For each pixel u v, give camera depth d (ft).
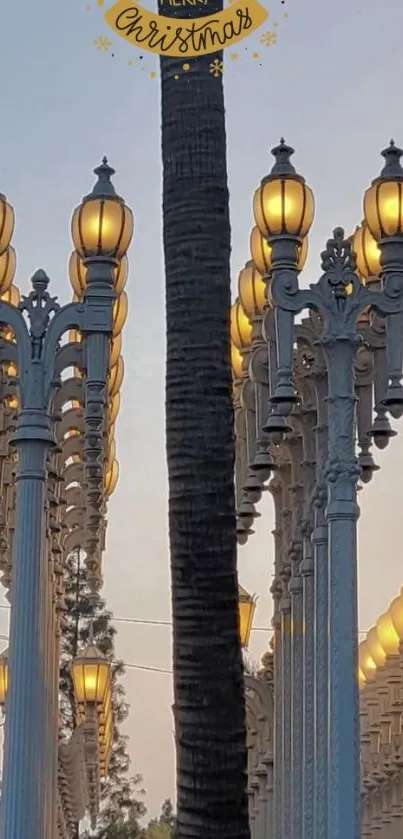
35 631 29.94
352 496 31.48
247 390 37.81
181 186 25.09
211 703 23.00
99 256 31.30
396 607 47.91
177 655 23.38
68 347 31.35
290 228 31.48
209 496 23.65
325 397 34.04
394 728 50.03
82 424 39.34
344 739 30.37
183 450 23.90
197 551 23.45
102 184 31.83
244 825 22.84
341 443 31.58
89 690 62.13
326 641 34.30
